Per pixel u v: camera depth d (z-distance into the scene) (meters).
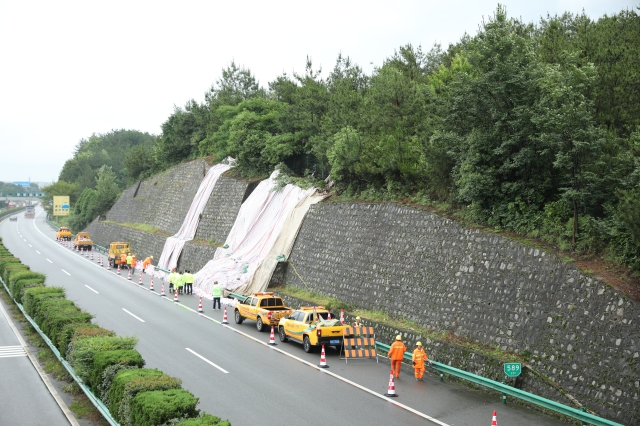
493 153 20.31
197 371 18.28
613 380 13.88
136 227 63.91
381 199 27.69
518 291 17.80
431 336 19.80
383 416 14.22
